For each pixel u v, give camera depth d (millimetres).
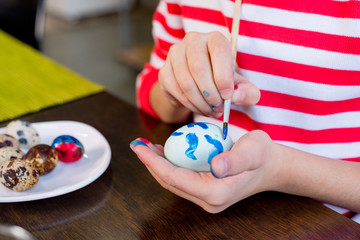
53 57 2059
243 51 523
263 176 370
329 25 472
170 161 374
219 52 352
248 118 550
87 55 2105
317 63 487
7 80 623
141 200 387
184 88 375
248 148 329
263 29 504
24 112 539
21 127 451
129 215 369
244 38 519
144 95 581
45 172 406
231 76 347
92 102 572
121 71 1956
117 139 487
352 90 489
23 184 378
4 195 383
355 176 413
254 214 372
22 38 988
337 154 520
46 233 348
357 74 479
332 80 489
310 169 394
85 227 355
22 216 366
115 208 377
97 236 345
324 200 418
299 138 537
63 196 392
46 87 606
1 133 466
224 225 359
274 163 374
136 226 356
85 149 456
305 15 480
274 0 492
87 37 2338
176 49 392
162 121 532
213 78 362
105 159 418
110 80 1858
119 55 2047
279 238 346
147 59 1968
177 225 358
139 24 2572
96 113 544
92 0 2660
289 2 485
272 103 529
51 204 381
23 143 449
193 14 575
